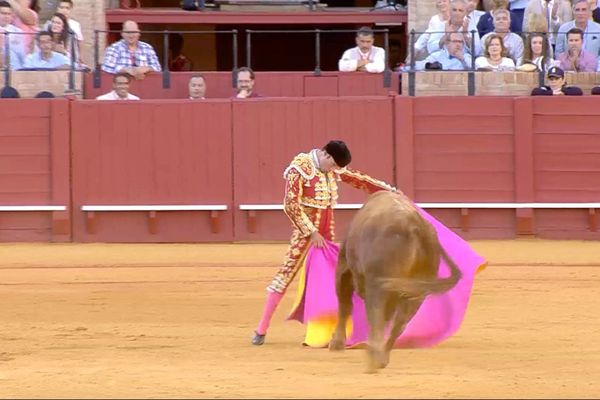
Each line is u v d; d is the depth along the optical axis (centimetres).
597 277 3253
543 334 2362
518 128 4084
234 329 2462
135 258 3691
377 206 1956
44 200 4059
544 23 4469
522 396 1744
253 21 5078
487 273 3344
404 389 1797
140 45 4416
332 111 4062
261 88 4369
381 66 4416
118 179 4066
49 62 4341
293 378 1898
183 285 3141
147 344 2267
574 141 4091
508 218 4116
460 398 1727
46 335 2378
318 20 5072
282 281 2267
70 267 3519
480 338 2319
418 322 2097
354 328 2222
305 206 2262
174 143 4066
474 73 4266
